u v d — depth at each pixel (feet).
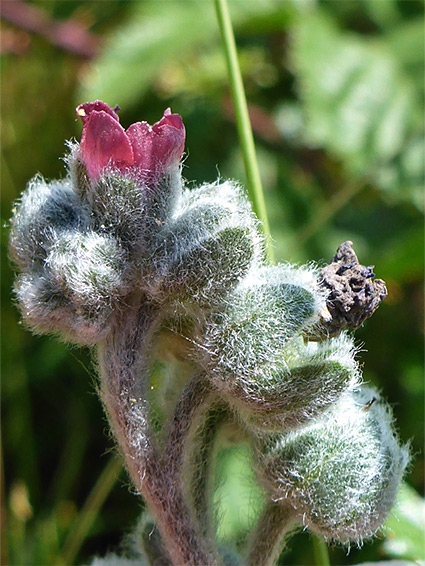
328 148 0.45
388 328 0.48
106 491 0.40
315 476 0.24
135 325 0.24
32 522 0.45
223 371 0.23
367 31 0.49
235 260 0.23
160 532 0.25
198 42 0.48
